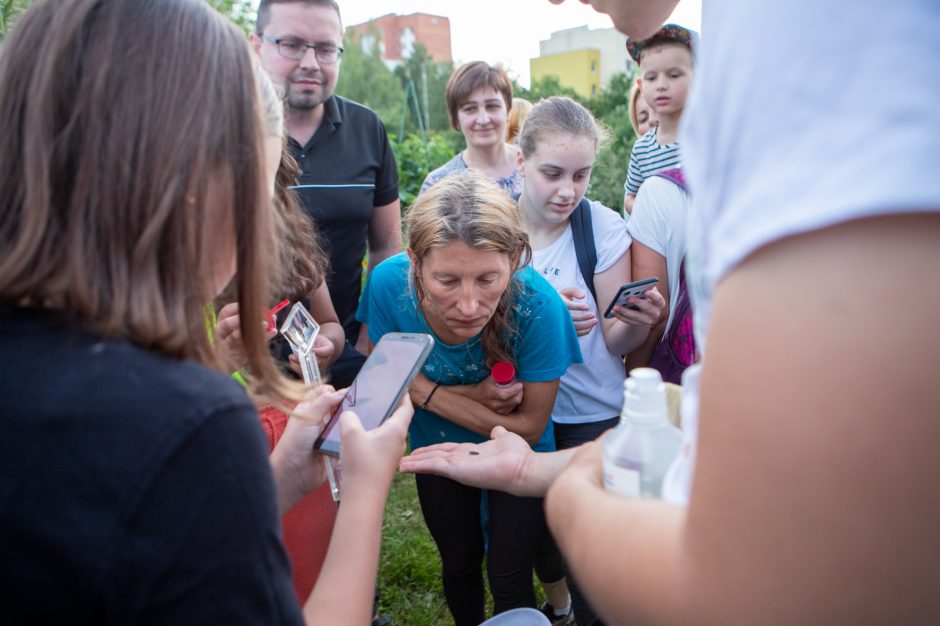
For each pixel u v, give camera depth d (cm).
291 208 230
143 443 69
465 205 195
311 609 100
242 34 92
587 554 69
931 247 45
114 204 79
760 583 51
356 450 117
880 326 45
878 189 45
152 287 79
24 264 77
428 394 222
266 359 100
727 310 53
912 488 45
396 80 2638
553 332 215
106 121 79
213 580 70
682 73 330
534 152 258
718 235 55
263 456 76
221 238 92
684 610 55
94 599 68
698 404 56
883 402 45
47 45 80
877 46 48
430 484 228
